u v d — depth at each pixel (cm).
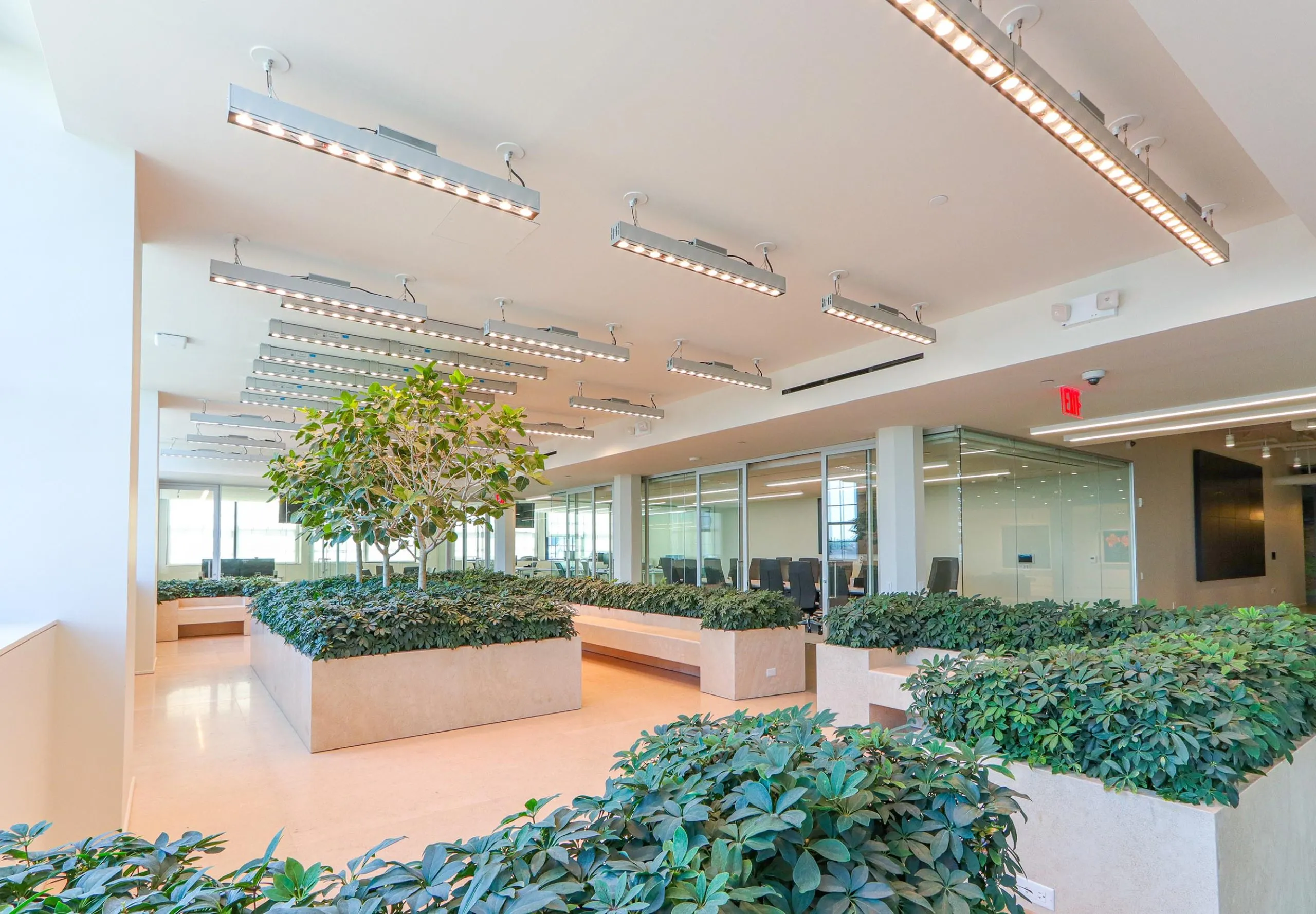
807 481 1070
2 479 319
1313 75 224
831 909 117
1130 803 241
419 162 321
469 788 431
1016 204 409
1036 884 263
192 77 304
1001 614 495
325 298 473
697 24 275
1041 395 668
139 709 646
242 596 1257
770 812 125
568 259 490
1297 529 1552
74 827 315
